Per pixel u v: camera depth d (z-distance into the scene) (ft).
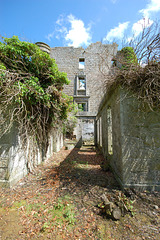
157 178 9.33
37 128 14.43
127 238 5.49
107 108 16.43
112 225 6.19
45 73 12.92
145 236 5.57
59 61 44.29
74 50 44.75
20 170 11.92
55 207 7.63
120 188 9.52
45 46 31.81
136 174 9.36
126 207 6.93
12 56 10.91
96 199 8.25
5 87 9.27
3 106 10.32
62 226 6.20
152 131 9.58
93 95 42.42
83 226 6.17
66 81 15.19
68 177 12.03
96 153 23.73
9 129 10.48
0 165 10.39
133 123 9.68
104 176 12.08
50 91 13.16
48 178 11.93
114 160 12.17
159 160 9.39
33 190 9.76
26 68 11.96
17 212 7.32
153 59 8.76
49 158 19.62
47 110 15.26
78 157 20.43
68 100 17.76
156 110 9.64
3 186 10.19
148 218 6.57
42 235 5.74
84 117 34.17
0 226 6.32
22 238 5.62
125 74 9.13
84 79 44.68
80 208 7.47
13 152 10.79
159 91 8.72
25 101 11.89
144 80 9.19
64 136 33.04
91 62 44.06
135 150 9.50
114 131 12.10
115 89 11.28
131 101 9.82
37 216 6.95
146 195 8.50
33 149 14.19
